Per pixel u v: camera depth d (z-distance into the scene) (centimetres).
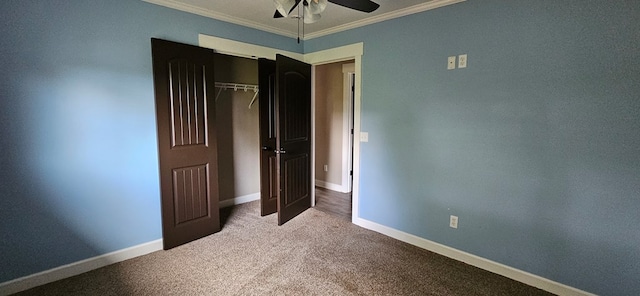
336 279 227
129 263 250
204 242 291
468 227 253
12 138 201
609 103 184
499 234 236
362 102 322
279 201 331
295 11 286
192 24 284
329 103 505
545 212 213
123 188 252
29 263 213
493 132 233
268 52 349
